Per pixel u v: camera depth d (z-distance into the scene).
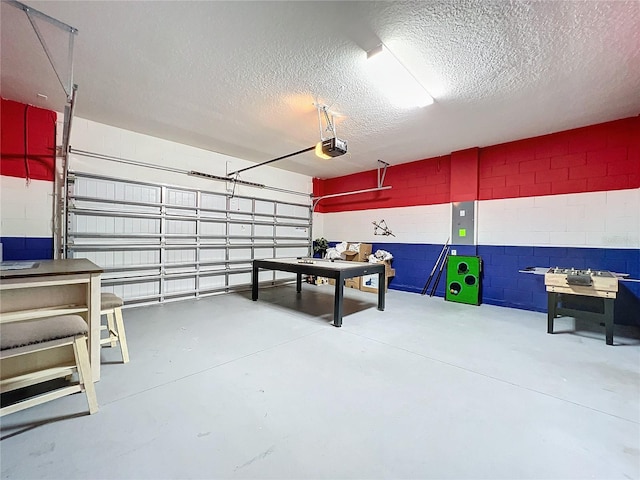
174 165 5.08
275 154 5.80
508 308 4.70
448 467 1.43
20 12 2.13
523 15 2.12
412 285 6.09
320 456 1.49
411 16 2.16
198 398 2.00
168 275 4.98
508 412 1.89
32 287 2.09
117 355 2.71
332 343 3.07
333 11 2.13
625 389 2.18
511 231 4.80
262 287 6.54
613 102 3.42
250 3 2.06
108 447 1.53
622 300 3.86
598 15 2.08
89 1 2.04
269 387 2.16
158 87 3.24
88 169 4.18
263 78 3.04
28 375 1.86
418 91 3.22
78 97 3.47
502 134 4.49
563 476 1.38
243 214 6.15
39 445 1.53
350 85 3.14
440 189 5.72
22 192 3.67
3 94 3.44
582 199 4.16
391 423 1.76
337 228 7.66
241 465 1.42
